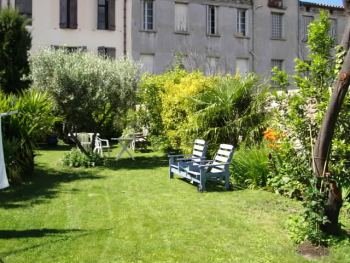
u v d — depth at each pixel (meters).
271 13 30.55
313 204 6.23
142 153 17.98
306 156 7.69
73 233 6.97
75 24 26.27
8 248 6.27
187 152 13.47
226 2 29.23
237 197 9.55
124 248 6.28
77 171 13.40
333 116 6.17
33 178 12.12
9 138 11.86
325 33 7.56
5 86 15.85
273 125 10.27
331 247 6.13
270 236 6.81
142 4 27.42
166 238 6.72
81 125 15.01
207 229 7.18
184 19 28.31
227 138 12.81
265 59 30.30
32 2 25.50
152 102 17.23
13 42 15.97
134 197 9.64
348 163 7.27
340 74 6.05
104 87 14.69
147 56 27.55
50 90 14.16
